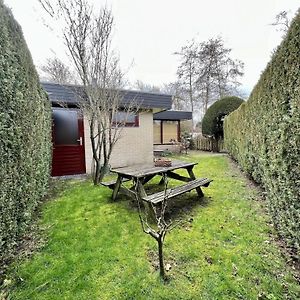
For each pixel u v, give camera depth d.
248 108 5.22
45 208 3.64
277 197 2.60
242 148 6.14
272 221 2.91
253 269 1.99
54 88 5.72
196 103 18.94
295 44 2.07
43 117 4.35
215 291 1.75
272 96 2.91
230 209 3.40
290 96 2.17
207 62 16.28
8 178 2.17
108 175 6.06
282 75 2.45
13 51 2.45
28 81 3.07
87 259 2.21
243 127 5.94
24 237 2.69
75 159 6.57
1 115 2.02
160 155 10.73
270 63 3.06
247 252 2.25
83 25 4.30
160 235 1.92
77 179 5.85
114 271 2.03
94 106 4.85
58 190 4.78
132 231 2.78
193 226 2.86
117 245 2.46
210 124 12.48
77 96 5.24
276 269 1.99
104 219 3.16
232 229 2.75
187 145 13.07
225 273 1.95
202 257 2.19
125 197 4.12
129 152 7.45
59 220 3.16
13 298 1.74
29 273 2.03
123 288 1.82
